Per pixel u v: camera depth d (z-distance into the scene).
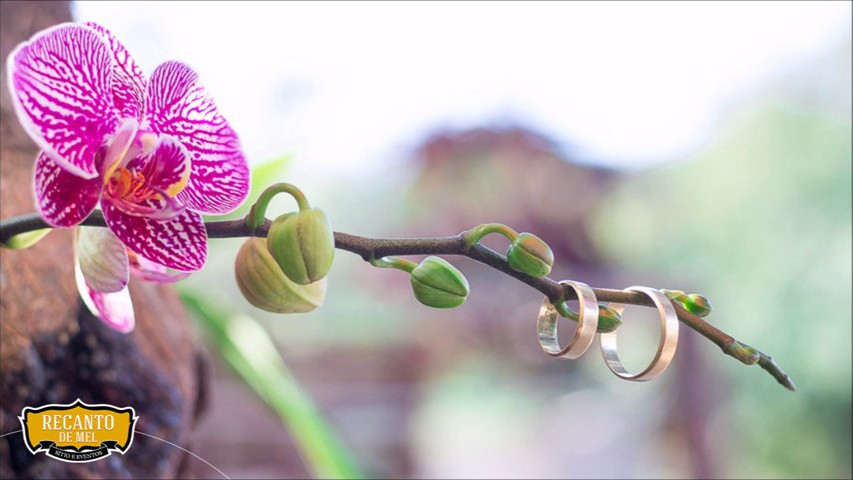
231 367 0.65
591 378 2.55
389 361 2.15
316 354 2.14
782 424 2.56
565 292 0.34
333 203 2.70
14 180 0.51
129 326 0.38
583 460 2.46
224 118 0.36
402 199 2.38
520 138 2.23
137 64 0.35
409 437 2.06
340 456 0.61
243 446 1.68
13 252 0.47
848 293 2.58
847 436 2.52
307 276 0.34
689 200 3.12
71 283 0.49
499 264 0.35
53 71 0.33
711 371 1.76
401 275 2.23
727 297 2.85
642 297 0.34
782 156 2.99
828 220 2.75
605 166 2.29
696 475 1.73
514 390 2.61
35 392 0.47
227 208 0.35
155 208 0.34
